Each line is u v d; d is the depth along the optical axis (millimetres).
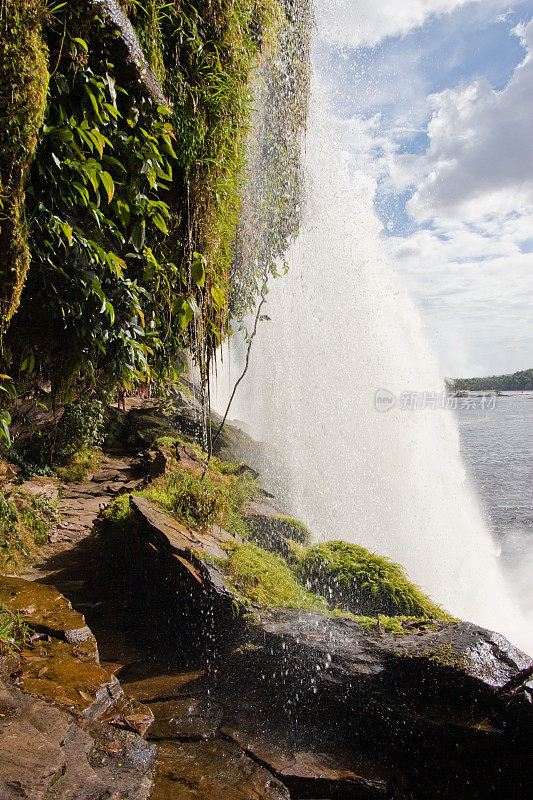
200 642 3865
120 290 2967
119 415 12562
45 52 2188
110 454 11508
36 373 3158
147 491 5512
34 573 5738
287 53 6906
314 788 2535
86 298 2689
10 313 2234
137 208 2963
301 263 12859
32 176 2379
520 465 26297
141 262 3414
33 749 1900
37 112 2125
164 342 3748
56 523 7164
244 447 11914
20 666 2730
